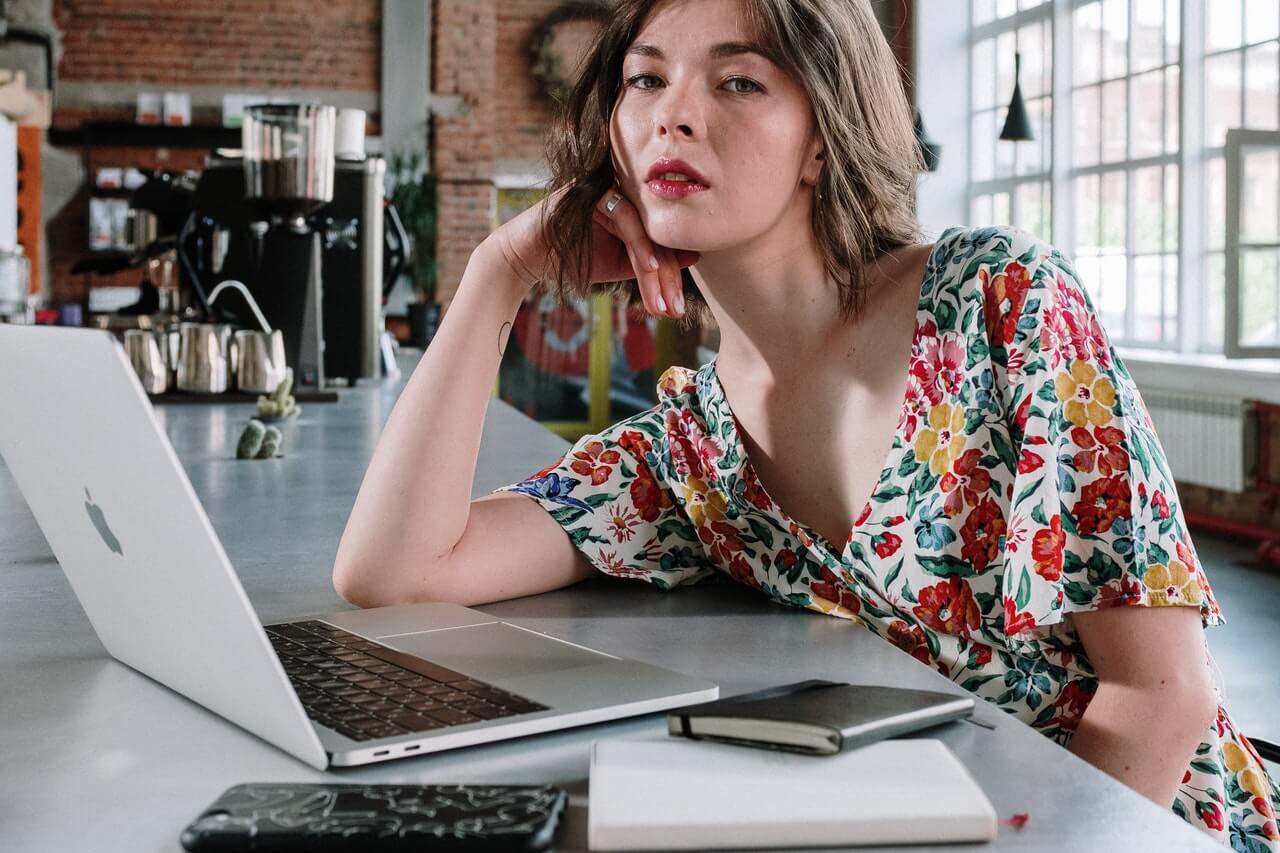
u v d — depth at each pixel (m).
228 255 3.20
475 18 9.80
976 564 0.99
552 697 0.76
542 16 9.88
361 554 1.06
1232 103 5.85
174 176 4.12
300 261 3.09
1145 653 0.90
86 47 9.31
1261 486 5.39
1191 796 1.00
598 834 0.54
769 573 1.14
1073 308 0.97
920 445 1.01
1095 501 0.91
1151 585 0.89
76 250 9.30
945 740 0.69
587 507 1.18
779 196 1.01
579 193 1.10
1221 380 5.55
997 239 1.00
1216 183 5.99
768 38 0.98
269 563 1.27
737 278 1.07
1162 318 6.34
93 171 9.23
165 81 9.42
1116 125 6.57
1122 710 0.89
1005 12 7.42
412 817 0.55
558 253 1.11
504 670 0.82
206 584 0.65
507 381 10.30
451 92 9.81
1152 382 5.98
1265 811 1.05
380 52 9.70
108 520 0.73
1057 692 1.00
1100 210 6.72
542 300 10.27
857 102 1.04
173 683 0.81
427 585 1.07
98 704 0.80
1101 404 0.93
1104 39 6.63
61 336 0.66
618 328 10.36
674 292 1.10
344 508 1.60
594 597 1.15
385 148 9.74
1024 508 0.91
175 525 0.65
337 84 9.67
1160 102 6.25
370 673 0.81
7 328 0.74
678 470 1.18
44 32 9.17
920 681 0.86
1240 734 1.08
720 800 0.56
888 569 1.03
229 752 0.70
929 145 6.55
